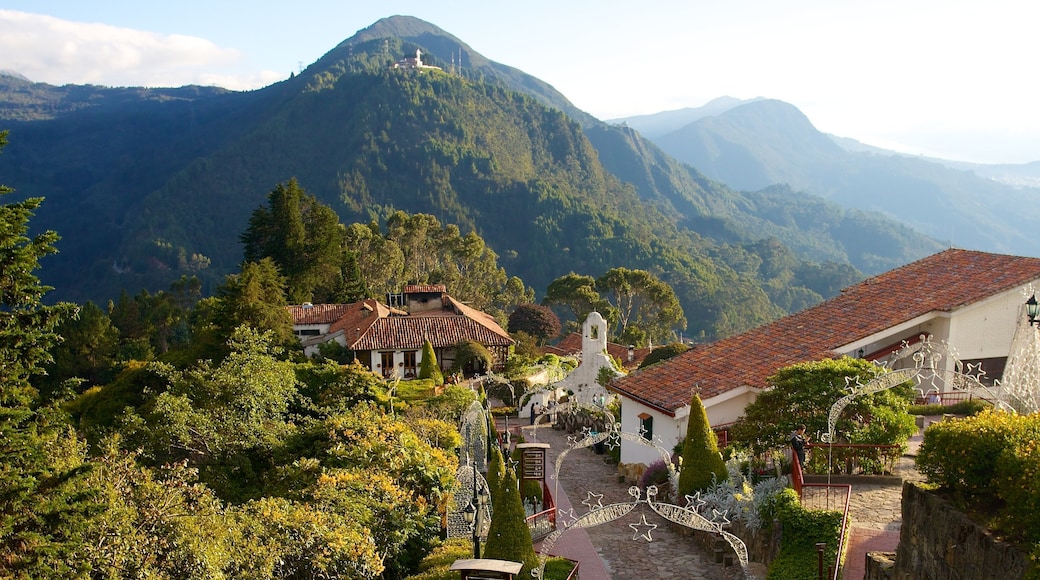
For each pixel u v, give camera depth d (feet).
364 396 110.73
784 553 52.47
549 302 343.67
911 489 42.42
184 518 49.32
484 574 50.49
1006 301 89.51
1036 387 62.28
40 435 49.62
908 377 62.64
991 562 34.17
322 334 205.57
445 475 74.43
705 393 83.66
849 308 97.30
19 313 50.44
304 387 111.14
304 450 80.53
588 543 66.03
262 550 51.78
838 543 48.93
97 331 232.32
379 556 61.11
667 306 336.90
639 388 92.79
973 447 38.32
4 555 42.22
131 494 50.62
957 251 105.50
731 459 69.31
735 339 100.17
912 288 96.63
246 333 95.86
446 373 167.73
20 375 50.93
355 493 66.08
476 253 369.09
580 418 123.03
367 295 254.27
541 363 177.99
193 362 130.11
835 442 63.82
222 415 82.84
